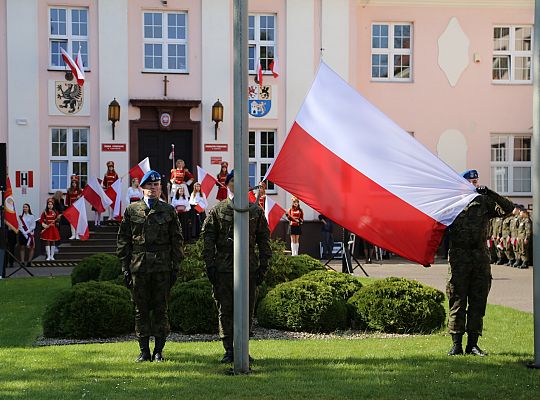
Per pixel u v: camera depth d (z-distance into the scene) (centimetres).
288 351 905
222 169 2431
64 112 2477
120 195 2259
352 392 680
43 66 2472
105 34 2489
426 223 863
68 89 2477
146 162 2225
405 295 1067
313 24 2591
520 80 2739
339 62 2602
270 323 1090
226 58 2544
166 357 871
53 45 2491
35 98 2467
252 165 2581
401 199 866
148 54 2523
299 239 2491
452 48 2698
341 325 1082
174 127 2517
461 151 2711
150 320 862
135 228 850
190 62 2531
